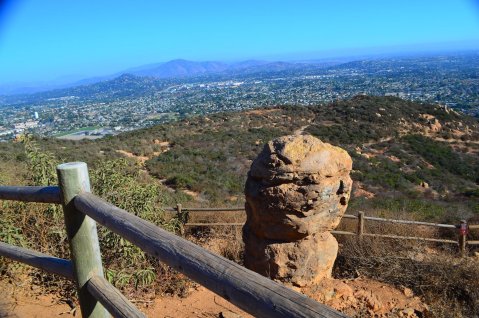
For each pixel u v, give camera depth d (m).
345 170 4.34
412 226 6.55
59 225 4.28
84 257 1.91
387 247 5.71
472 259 5.23
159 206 5.83
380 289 4.68
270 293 1.02
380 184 17.94
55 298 3.86
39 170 4.65
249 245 4.62
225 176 18.52
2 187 2.33
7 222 4.04
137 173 5.63
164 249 1.38
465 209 9.83
